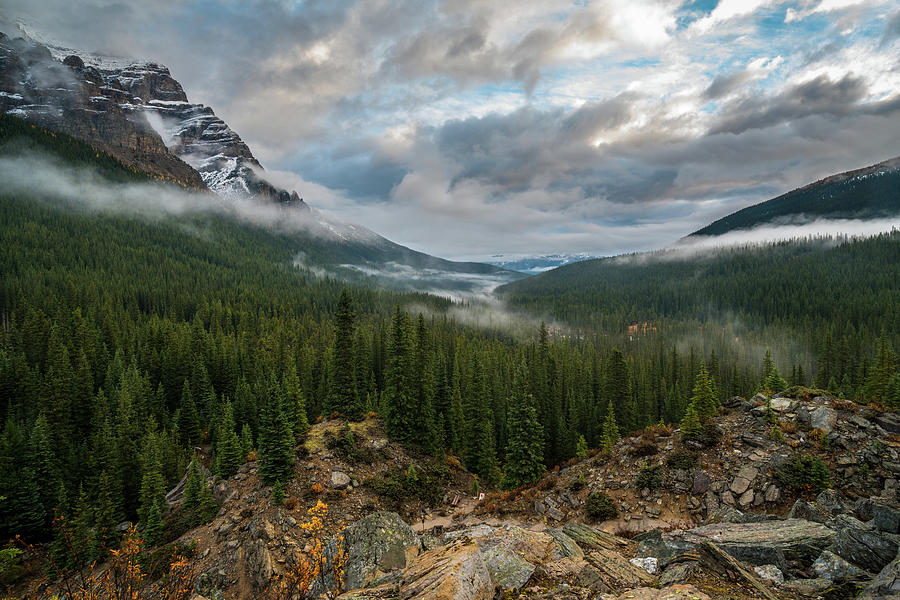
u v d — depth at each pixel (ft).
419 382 164.14
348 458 130.21
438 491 132.98
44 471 152.56
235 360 281.54
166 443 181.06
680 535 59.93
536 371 245.24
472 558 42.16
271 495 109.60
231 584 86.38
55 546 106.01
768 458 97.30
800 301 619.26
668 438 118.11
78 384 206.39
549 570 46.62
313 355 315.37
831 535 51.88
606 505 99.04
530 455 137.90
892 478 83.97
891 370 192.75
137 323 366.63
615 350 222.89
